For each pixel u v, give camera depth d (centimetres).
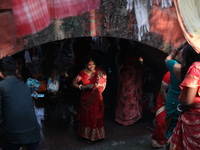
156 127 299
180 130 199
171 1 251
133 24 248
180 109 193
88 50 421
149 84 434
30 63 564
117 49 390
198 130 180
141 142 331
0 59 211
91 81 311
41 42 222
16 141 208
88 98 311
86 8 228
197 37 196
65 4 220
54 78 376
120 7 238
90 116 314
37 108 434
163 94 270
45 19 217
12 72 215
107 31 242
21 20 209
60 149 317
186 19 217
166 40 264
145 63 429
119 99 371
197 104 179
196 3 219
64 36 229
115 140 336
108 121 389
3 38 208
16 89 210
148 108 415
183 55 184
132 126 374
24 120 209
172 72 204
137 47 388
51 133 357
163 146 308
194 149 185
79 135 347
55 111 425
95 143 329
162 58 355
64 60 339
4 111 206
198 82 171
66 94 495
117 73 413
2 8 201
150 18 252
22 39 214
